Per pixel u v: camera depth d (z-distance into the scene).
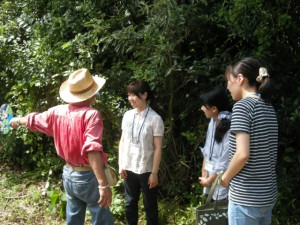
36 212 4.01
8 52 4.71
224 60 3.53
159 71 3.48
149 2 3.93
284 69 3.59
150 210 3.29
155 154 3.20
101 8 4.26
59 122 2.65
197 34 3.77
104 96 3.95
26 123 2.78
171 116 3.88
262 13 3.11
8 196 4.32
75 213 2.81
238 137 2.04
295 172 3.54
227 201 2.52
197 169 3.93
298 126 3.42
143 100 3.21
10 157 5.10
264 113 2.09
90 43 3.93
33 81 4.22
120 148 3.38
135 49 3.64
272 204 2.16
